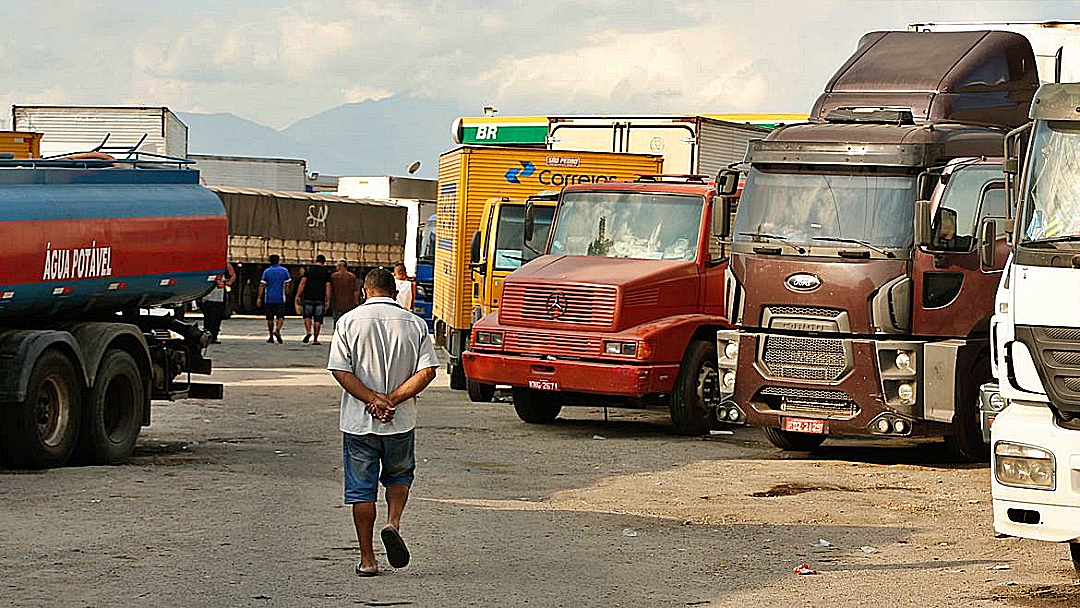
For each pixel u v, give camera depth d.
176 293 24.81
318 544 16.06
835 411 23.92
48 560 14.96
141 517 17.61
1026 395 14.34
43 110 71.12
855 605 13.62
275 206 76.25
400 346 14.51
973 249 23.25
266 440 26.09
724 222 24.94
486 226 33.84
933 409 23.34
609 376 27.27
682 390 27.95
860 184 23.66
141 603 13.10
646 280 27.72
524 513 18.56
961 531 17.77
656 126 40.72
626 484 21.50
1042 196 14.60
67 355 22.31
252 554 15.43
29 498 18.98
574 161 36.03
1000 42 26.97
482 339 28.70
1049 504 13.54
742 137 42.03
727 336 24.75
